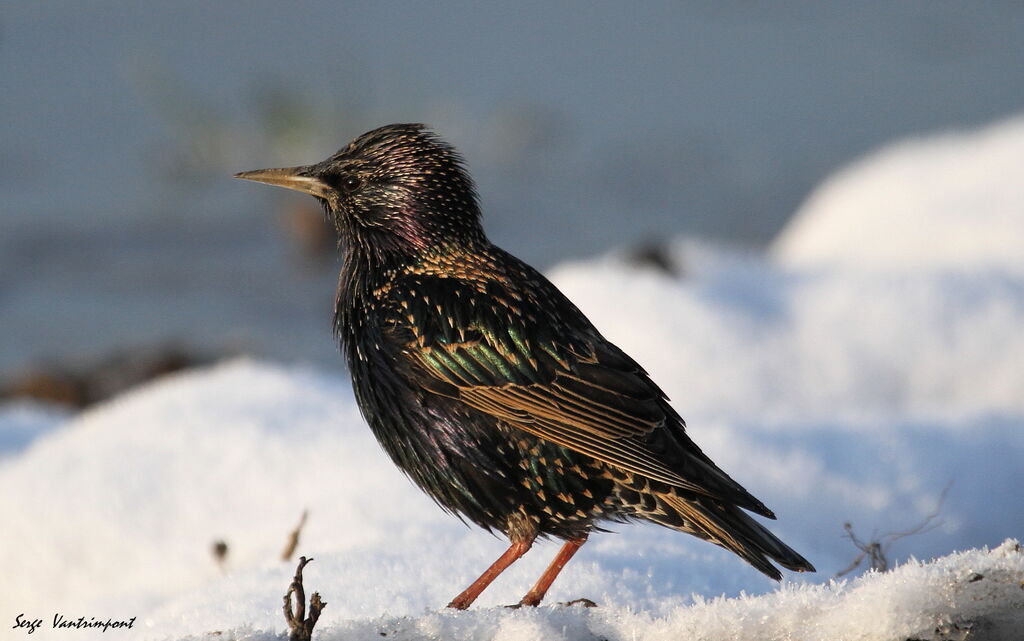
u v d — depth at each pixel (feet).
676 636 15.30
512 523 21.03
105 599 24.14
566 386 20.53
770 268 42.55
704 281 40.73
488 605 20.39
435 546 22.62
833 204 53.52
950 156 52.85
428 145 22.62
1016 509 28.43
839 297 40.06
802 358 38.37
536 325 20.93
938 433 30.48
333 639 15.61
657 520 20.16
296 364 53.83
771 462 29.09
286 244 66.33
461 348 20.95
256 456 28.45
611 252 65.92
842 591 15.39
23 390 49.75
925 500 28.37
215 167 75.10
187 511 27.20
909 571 15.07
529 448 20.68
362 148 22.90
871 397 37.99
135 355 53.21
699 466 19.76
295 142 76.33
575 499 20.58
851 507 27.99
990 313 39.68
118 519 27.12
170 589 24.57
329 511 25.54
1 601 26.45
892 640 14.49
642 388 20.52
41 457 29.68
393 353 21.42
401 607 20.06
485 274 21.93
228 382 32.63
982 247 46.16
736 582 21.26
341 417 30.37
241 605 20.13
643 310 38.78
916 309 39.73
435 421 21.15
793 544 24.63
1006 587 14.43
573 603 18.38
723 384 37.17
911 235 47.96
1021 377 38.34
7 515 27.66
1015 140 52.75
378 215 22.49
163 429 29.89
